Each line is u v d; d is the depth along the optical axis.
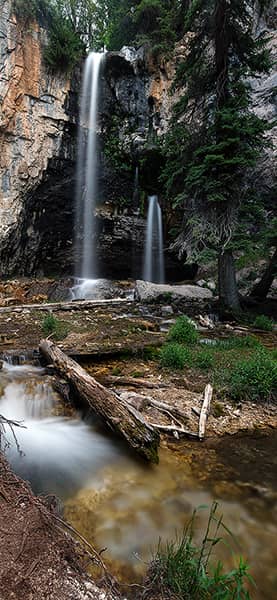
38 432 4.55
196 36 10.61
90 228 19.73
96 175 18.55
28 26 14.41
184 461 3.84
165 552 2.49
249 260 15.78
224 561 2.52
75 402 5.25
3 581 1.70
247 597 1.97
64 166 17.08
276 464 3.80
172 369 6.30
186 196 10.22
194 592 1.96
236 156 9.45
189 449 4.07
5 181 15.09
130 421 4.04
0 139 14.62
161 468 3.71
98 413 4.38
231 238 10.18
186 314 11.26
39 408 5.16
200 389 5.50
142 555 2.55
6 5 13.59
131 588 2.12
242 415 4.86
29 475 3.59
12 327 9.07
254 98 16.33
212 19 9.85
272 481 3.50
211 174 9.91
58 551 1.96
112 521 2.91
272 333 9.27
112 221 19.91
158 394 5.27
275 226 10.55
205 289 14.12
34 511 2.28
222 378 5.75
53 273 20.12
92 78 17.20
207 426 4.55
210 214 10.27
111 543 2.66
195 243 10.52
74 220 19.02
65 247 19.61
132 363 6.76
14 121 14.72
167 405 4.81
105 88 17.92
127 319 10.48
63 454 4.04
